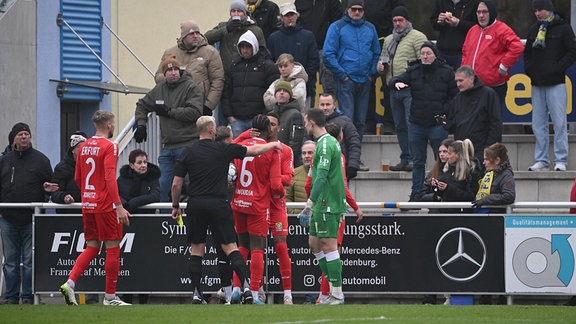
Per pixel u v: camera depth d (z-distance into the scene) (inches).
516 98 2208.4
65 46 2496.3
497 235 1690.5
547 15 2041.1
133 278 1738.4
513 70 2207.2
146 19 2623.0
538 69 2057.1
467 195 1734.7
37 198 1824.6
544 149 2081.7
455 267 1695.4
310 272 1717.5
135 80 2620.6
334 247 1598.2
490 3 2038.6
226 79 2043.6
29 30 2417.6
